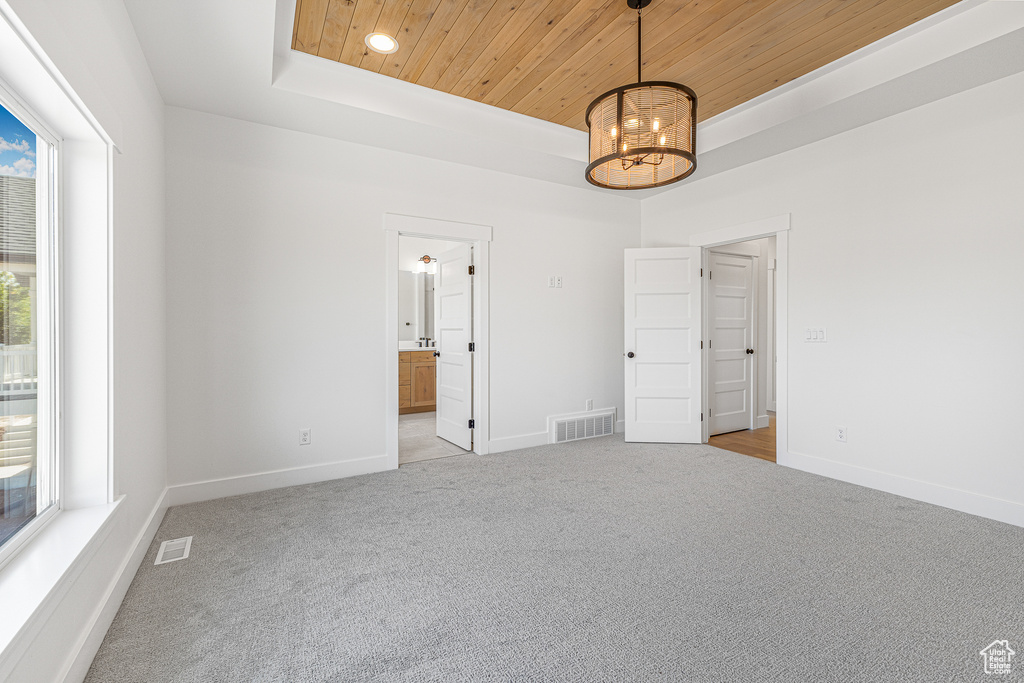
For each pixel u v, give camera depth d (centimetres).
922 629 169
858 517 271
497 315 423
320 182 341
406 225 374
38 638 117
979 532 250
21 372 152
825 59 282
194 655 156
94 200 177
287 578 206
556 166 406
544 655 157
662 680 145
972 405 276
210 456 306
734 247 504
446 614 180
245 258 317
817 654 156
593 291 482
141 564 217
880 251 317
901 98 287
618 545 238
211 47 235
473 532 254
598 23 248
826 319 347
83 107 152
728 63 285
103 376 177
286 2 228
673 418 457
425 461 393
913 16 241
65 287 173
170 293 293
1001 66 251
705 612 181
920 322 298
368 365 360
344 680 145
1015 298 260
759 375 531
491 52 274
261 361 322
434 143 354
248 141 318
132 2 201
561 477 349
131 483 206
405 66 290
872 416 322
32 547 143
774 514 277
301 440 336
